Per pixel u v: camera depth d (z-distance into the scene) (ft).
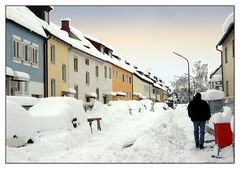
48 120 42.47
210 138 42.16
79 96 109.60
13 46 66.49
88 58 119.24
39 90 79.51
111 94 139.13
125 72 176.96
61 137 40.11
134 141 40.88
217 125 33.35
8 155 31.14
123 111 99.71
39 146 35.19
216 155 32.45
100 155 34.09
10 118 34.19
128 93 182.09
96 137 51.52
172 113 75.41
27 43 73.10
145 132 43.80
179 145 38.93
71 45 98.43
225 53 83.05
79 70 109.70
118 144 39.42
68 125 45.32
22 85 69.82
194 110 37.19
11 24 65.77
